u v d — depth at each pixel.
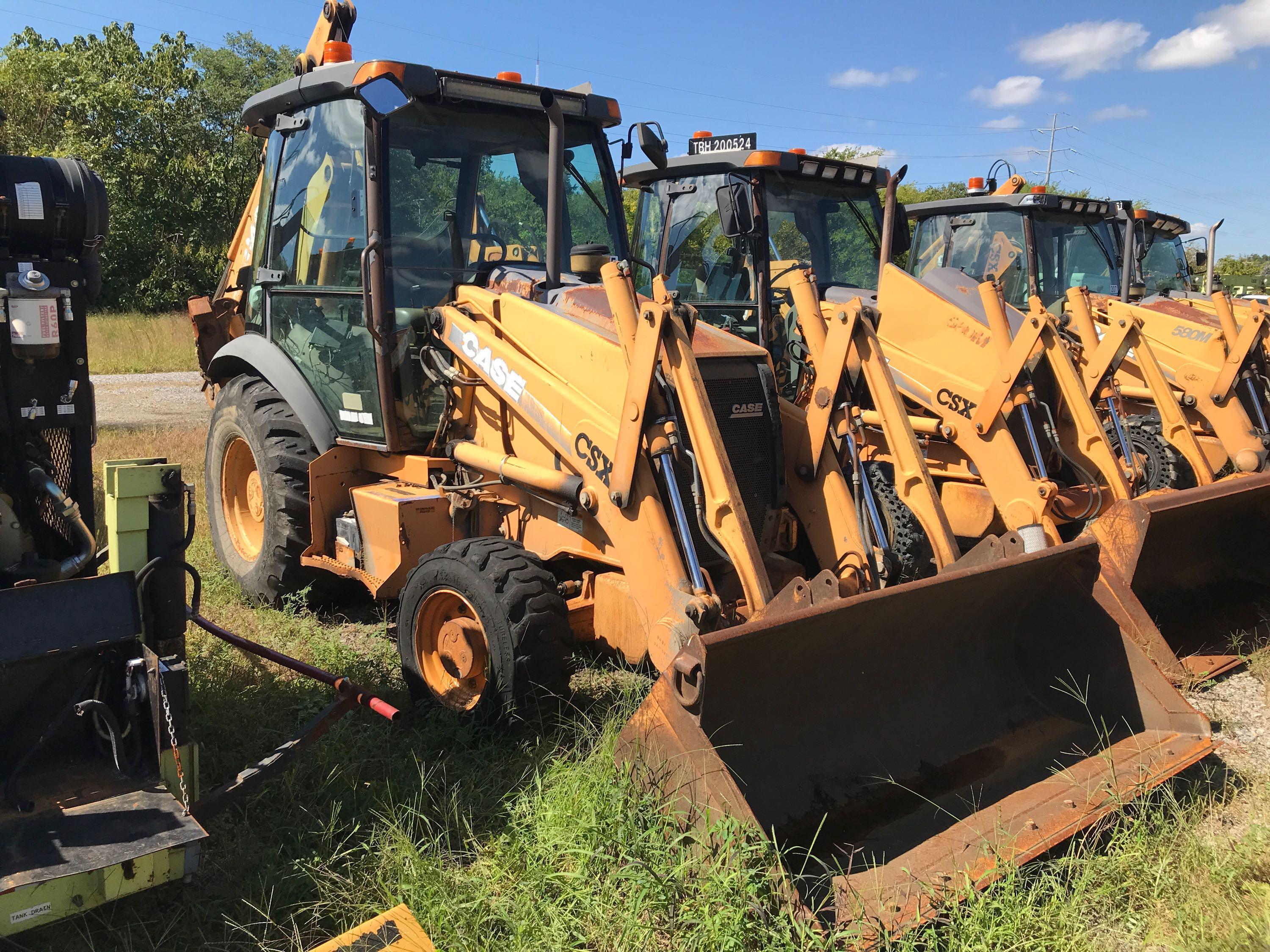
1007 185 8.25
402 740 3.48
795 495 4.07
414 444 4.53
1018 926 2.52
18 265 2.84
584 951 2.45
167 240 27.83
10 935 2.22
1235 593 4.92
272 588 4.99
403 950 2.15
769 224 6.60
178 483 2.66
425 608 3.81
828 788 2.98
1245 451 6.61
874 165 7.04
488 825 3.02
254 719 3.62
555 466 3.94
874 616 3.02
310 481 4.65
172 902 2.64
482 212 4.68
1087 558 3.65
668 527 3.40
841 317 3.85
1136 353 5.95
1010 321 5.78
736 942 2.34
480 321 4.28
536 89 4.70
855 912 2.48
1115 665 3.58
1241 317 8.77
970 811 3.00
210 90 37.72
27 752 2.46
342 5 5.68
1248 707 4.12
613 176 5.14
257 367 5.00
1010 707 3.59
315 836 2.86
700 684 2.60
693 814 2.63
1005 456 5.13
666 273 7.14
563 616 3.58
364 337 4.46
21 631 2.36
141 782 2.54
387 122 4.34
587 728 3.44
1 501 2.91
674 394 3.43
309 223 4.83
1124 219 8.39
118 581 2.53
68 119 27.91
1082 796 3.08
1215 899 2.69
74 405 3.03
